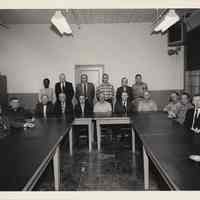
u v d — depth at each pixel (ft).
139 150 15.66
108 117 15.43
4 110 15.14
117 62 21.97
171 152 7.08
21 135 10.34
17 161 6.60
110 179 11.05
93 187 10.18
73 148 16.71
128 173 11.75
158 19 14.34
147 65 21.98
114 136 17.90
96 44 21.81
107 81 20.29
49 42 21.79
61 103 17.90
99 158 14.29
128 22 21.50
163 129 10.94
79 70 22.02
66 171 12.22
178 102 16.57
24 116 15.10
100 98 18.30
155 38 21.72
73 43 21.83
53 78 22.02
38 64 21.93
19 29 21.66
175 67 22.00
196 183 4.76
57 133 10.64
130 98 18.79
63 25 13.35
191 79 20.22
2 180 5.21
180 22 19.40
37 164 6.31
